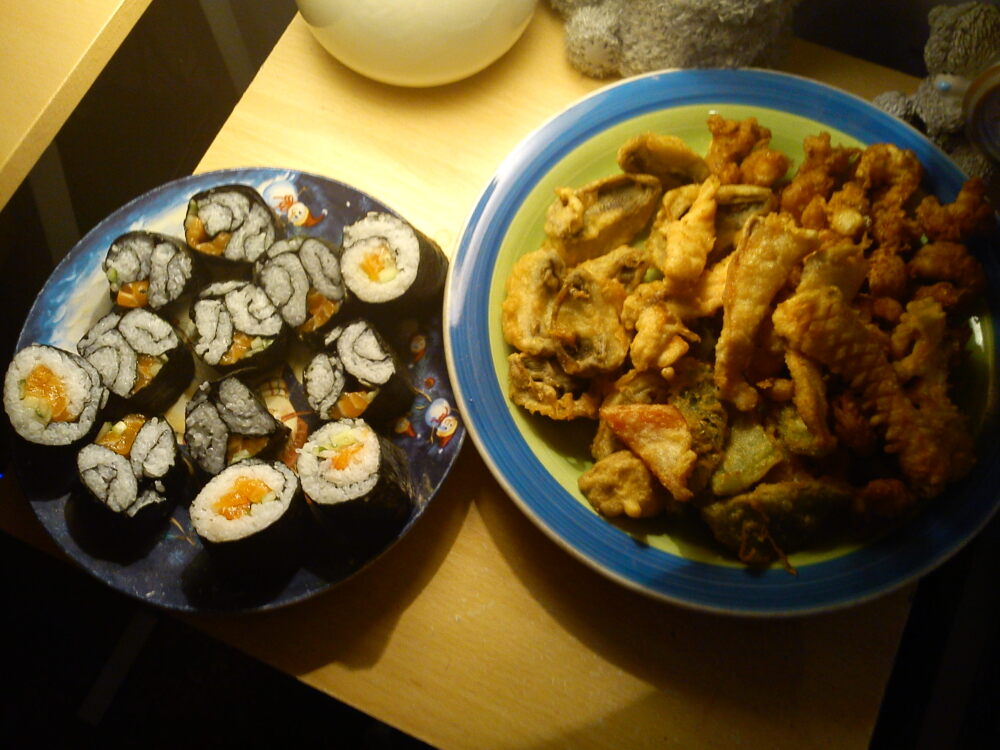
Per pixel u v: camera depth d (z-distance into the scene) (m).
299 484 0.38
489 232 0.40
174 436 0.41
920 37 0.48
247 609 0.38
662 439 0.36
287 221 0.44
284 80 0.48
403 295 0.41
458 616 0.39
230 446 0.41
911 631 0.49
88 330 0.43
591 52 0.45
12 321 0.56
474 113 0.47
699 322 0.39
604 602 0.39
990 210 0.38
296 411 0.43
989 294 0.39
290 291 0.43
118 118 0.59
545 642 0.39
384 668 0.38
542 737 0.37
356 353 0.41
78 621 0.57
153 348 0.42
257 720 0.56
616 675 0.38
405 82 0.46
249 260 0.44
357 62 0.45
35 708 0.56
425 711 0.38
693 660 0.38
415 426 0.41
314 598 0.39
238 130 0.47
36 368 0.41
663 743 0.37
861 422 0.36
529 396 0.38
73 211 0.58
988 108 0.37
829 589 0.35
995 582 0.45
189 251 0.44
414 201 0.46
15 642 0.57
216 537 0.37
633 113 0.42
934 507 0.36
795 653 0.38
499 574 0.40
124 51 0.57
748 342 0.36
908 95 0.45
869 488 0.35
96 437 0.41
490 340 0.39
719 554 0.36
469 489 0.41
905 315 0.37
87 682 0.56
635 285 0.40
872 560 0.35
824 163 0.40
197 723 0.56
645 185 0.41
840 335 0.35
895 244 0.39
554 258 0.39
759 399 0.37
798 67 0.47
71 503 0.40
